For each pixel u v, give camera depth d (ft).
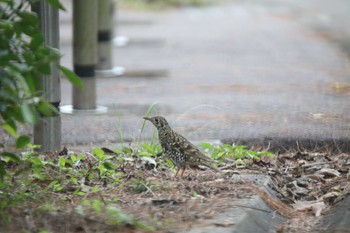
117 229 30.37
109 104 62.54
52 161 39.70
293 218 35.63
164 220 31.78
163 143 38.70
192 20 128.47
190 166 40.60
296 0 157.99
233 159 42.52
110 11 78.69
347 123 55.36
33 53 29.73
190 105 63.05
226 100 65.31
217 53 94.17
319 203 37.45
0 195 32.91
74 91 58.95
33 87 29.58
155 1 146.20
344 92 69.05
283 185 40.24
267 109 61.16
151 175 38.70
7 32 29.71
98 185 36.94
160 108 61.67
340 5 150.00
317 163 43.98
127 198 34.94
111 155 42.14
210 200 34.53
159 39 106.01
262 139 50.19
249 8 146.00
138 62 86.74
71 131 52.24
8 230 29.48
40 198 33.37
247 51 95.91
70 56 88.33
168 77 77.20
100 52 77.61
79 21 56.80
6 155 31.99
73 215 31.42
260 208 34.58
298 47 99.30
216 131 52.85
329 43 102.94
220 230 30.63
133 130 52.90
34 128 43.39
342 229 32.78
